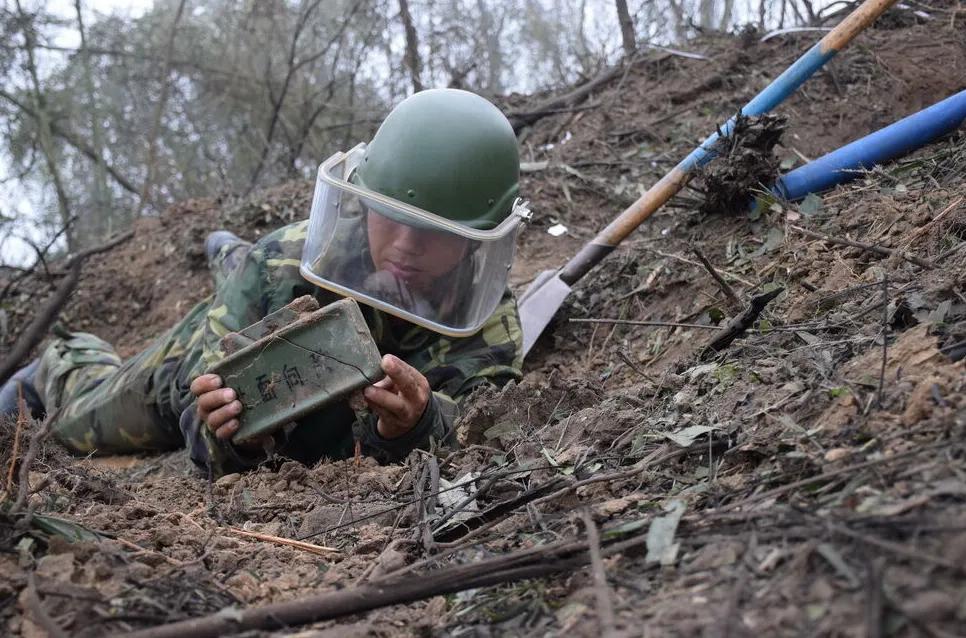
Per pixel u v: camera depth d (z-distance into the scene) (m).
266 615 1.41
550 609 1.45
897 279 2.40
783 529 1.40
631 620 1.32
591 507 1.74
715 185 3.42
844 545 1.29
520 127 5.24
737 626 1.21
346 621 1.53
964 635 1.08
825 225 3.09
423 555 1.82
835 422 1.74
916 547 1.23
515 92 5.76
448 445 2.52
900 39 4.54
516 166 2.66
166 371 3.35
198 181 10.26
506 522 1.86
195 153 10.54
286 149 9.50
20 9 9.27
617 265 3.68
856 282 2.60
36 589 1.47
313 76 9.72
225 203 5.72
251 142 10.08
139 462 3.60
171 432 3.51
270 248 2.81
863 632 1.12
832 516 1.36
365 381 2.29
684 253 3.46
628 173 4.49
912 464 1.46
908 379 1.78
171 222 5.69
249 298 2.77
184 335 3.40
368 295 2.50
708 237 3.49
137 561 1.70
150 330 5.09
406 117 2.55
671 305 3.31
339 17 9.73
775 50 4.93
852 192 3.22
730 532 1.47
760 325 2.61
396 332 2.81
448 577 1.47
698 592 1.34
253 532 2.02
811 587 1.24
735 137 3.39
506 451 2.31
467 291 2.52
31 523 1.73
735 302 2.90
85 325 5.30
